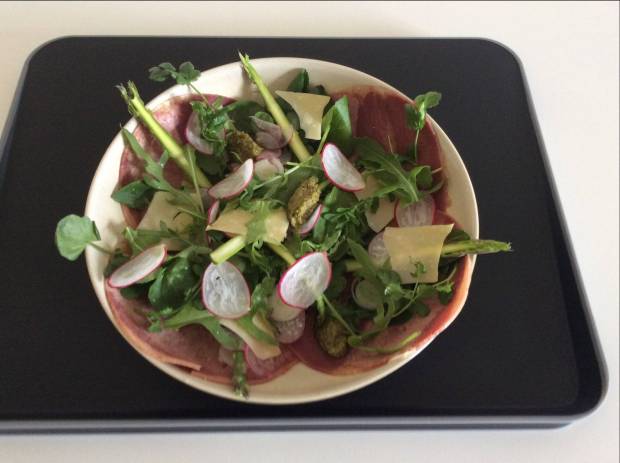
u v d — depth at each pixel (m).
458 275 0.38
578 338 0.44
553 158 0.56
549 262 0.47
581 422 0.44
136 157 0.41
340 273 0.41
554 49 0.62
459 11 0.64
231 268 0.39
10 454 0.41
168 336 0.38
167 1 0.61
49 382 0.41
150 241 0.39
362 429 0.42
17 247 0.46
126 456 0.41
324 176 0.42
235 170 0.42
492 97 0.56
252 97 0.45
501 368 0.43
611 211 0.54
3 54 0.57
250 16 0.61
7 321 0.43
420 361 0.43
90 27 0.59
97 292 0.36
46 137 0.51
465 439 0.43
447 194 0.41
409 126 0.42
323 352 0.39
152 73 0.43
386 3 0.63
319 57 0.57
